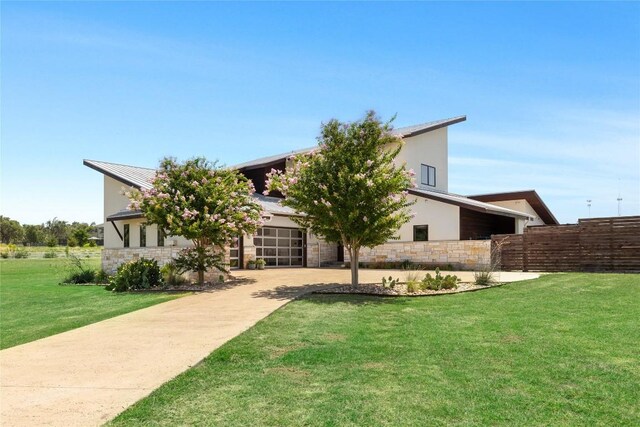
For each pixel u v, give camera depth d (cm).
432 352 630
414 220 2375
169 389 501
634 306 927
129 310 1105
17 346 750
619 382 497
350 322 844
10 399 486
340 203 1273
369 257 2388
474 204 2180
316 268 2405
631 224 1681
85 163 2448
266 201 2514
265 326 811
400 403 449
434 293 1200
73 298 1434
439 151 2836
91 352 685
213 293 1329
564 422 404
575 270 1772
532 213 2920
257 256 2330
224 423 409
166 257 1922
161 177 1541
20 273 2681
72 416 434
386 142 1365
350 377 531
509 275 1650
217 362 601
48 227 9419
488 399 457
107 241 2420
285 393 482
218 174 1614
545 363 567
